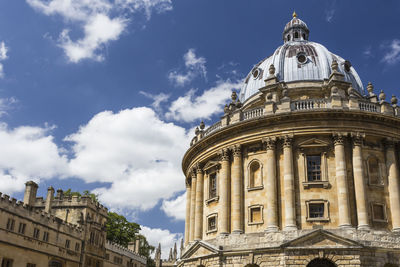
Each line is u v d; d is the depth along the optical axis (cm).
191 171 5269
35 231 5578
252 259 3875
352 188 4022
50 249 5875
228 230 4294
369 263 3612
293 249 3691
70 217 7025
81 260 6681
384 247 3672
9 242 5006
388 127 4269
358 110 4150
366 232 3766
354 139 4134
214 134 4691
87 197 7119
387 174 4147
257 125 4381
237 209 4275
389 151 4206
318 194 4016
